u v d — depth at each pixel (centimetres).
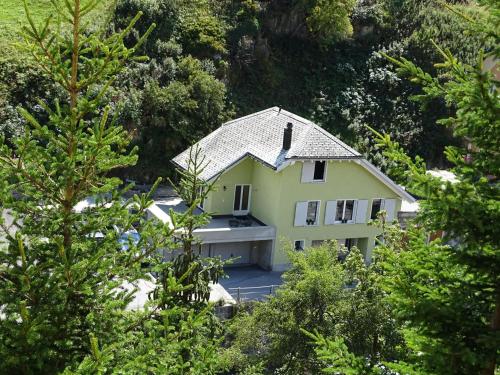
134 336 972
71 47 930
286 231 3078
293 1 4766
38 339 866
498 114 739
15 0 4459
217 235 2930
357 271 1783
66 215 950
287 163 2933
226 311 2412
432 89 816
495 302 826
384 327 1695
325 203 3127
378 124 4631
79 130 941
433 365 822
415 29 5166
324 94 4650
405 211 3378
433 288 856
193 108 3997
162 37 4394
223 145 3319
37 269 884
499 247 789
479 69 732
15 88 3697
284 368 1812
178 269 1647
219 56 4466
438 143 4641
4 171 922
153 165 3838
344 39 4956
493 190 781
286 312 1803
